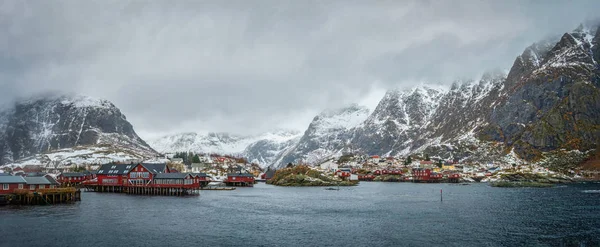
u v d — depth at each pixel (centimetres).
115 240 7806
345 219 10362
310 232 8681
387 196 16962
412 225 9388
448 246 7394
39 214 10694
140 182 18088
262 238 8112
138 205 13000
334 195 17750
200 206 12975
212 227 9206
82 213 10962
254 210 12119
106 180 19362
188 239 7969
